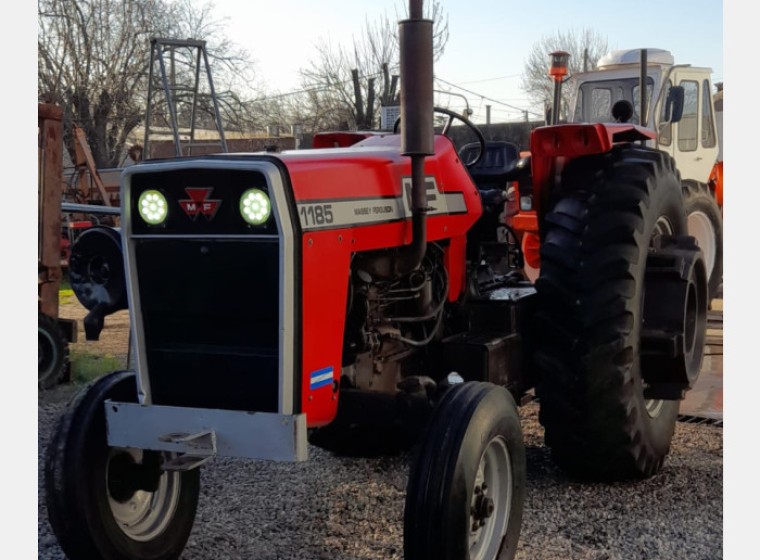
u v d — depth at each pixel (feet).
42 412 19.53
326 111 97.60
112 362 24.47
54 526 10.23
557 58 29.45
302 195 9.46
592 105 35.24
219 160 9.41
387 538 12.09
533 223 28.19
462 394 10.19
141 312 10.18
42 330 21.95
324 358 9.89
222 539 12.07
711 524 12.51
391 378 11.89
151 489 10.88
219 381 9.98
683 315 13.43
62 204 23.07
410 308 12.06
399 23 10.27
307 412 9.71
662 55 35.45
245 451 9.45
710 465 15.05
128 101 79.05
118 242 11.64
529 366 13.76
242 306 9.70
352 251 10.19
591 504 13.25
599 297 12.97
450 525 9.48
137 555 10.68
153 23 80.48
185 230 9.76
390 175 11.07
